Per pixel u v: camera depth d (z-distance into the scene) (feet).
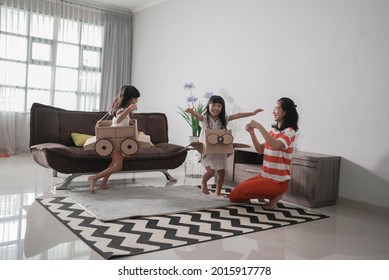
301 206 10.46
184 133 17.84
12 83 18.22
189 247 6.66
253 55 13.83
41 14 19.07
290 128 9.45
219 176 10.66
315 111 11.53
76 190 10.87
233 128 14.73
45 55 19.27
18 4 18.22
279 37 12.76
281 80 12.67
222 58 15.37
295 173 10.61
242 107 14.33
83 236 6.92
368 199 10.10
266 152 9.71
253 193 9.53
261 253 6.56
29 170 13.83
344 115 10.71
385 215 9.68
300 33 12.02
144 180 13.11
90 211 8.43
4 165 14.66
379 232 8.19
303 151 11.78
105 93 21.30
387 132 9.68
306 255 6.57
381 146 9.82
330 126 11.09
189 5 17.42
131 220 8.07
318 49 11.44
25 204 9.14
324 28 11.27
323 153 11.29
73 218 8.04
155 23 20.08
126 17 21.86
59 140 12.58
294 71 12.21
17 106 18.58
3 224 7.56
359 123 10.33
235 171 12.40
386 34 9.70
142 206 9.11
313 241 7.38
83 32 20.48
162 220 8.18
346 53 10.66
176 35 18.33
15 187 10.91
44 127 12.30
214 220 8.40
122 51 21.76
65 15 19.88
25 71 18.70
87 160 11.03
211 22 16.02
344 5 10.71
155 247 6.51
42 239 6.79
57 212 8.43
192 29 17.19
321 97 11.35
